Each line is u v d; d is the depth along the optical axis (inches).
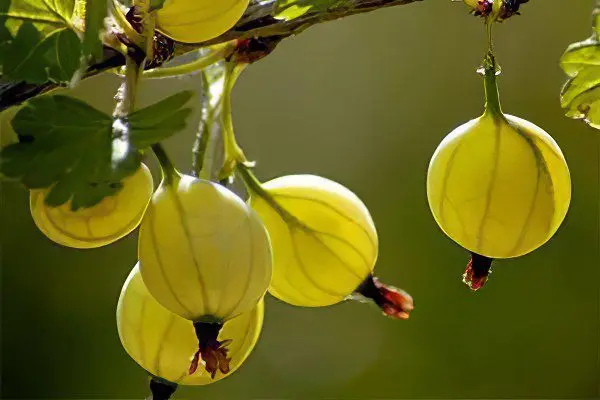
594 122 17.8
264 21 16.6
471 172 16.6
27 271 33.8
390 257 33.4
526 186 16.6
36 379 33.3
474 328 32.3
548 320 32.3
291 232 16.8
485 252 16.7
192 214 16.1
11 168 15.8
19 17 16.1
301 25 16.6
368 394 33.6
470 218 16.6
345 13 16.6
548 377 32.0
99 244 16.3
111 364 33.5
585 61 17.8
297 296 16.9
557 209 16.6
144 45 16.2
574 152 34.0
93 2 16.1
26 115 15.9
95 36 16.1
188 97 15.9
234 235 16.1
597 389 32.1
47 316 33.6
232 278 16.0
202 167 16.8
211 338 16.1
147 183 16.3
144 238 16.1
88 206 15.9
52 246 33.9
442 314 32.6
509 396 32.1
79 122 15.9
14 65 16.1
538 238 16.7
